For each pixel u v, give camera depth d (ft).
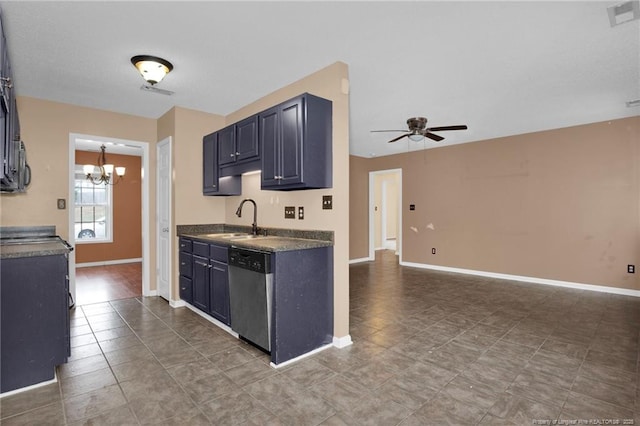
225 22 7.07
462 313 11.76
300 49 8.24
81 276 18.04
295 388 6.79
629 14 6.73
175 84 10.48
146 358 8.16
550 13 6.77
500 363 7.92
